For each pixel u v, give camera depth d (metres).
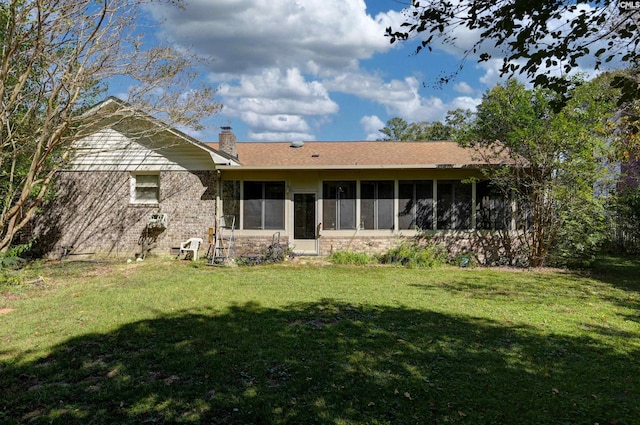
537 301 8.12
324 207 14.96
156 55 11.60
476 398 4.01
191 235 15.05
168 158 15.13
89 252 15.26
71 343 5.43
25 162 11.79
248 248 15.06
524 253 13.51
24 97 10.65
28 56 10.47
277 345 5.39
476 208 14.38
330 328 6.14
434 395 4.06
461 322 6.54
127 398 3.96
